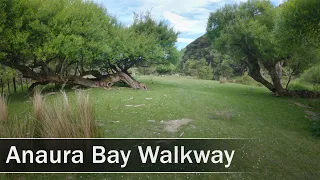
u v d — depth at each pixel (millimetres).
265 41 15070
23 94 14141
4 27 10898
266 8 16719
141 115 8859
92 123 5250
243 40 16625
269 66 16344
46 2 12734
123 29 18844
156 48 19375
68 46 12438
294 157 5641
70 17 13445
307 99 14797
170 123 7934
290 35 10961
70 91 14555
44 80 14203
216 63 54781
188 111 9914
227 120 8719
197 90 17750
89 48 14672
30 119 6230
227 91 18062
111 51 16312
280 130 7754
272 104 12703
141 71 37750
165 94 14445
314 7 9750
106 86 16625
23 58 13000
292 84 21703
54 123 4879
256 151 5895
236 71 48625
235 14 17547
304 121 9062
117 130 6988
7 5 11016
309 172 4953
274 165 5195
